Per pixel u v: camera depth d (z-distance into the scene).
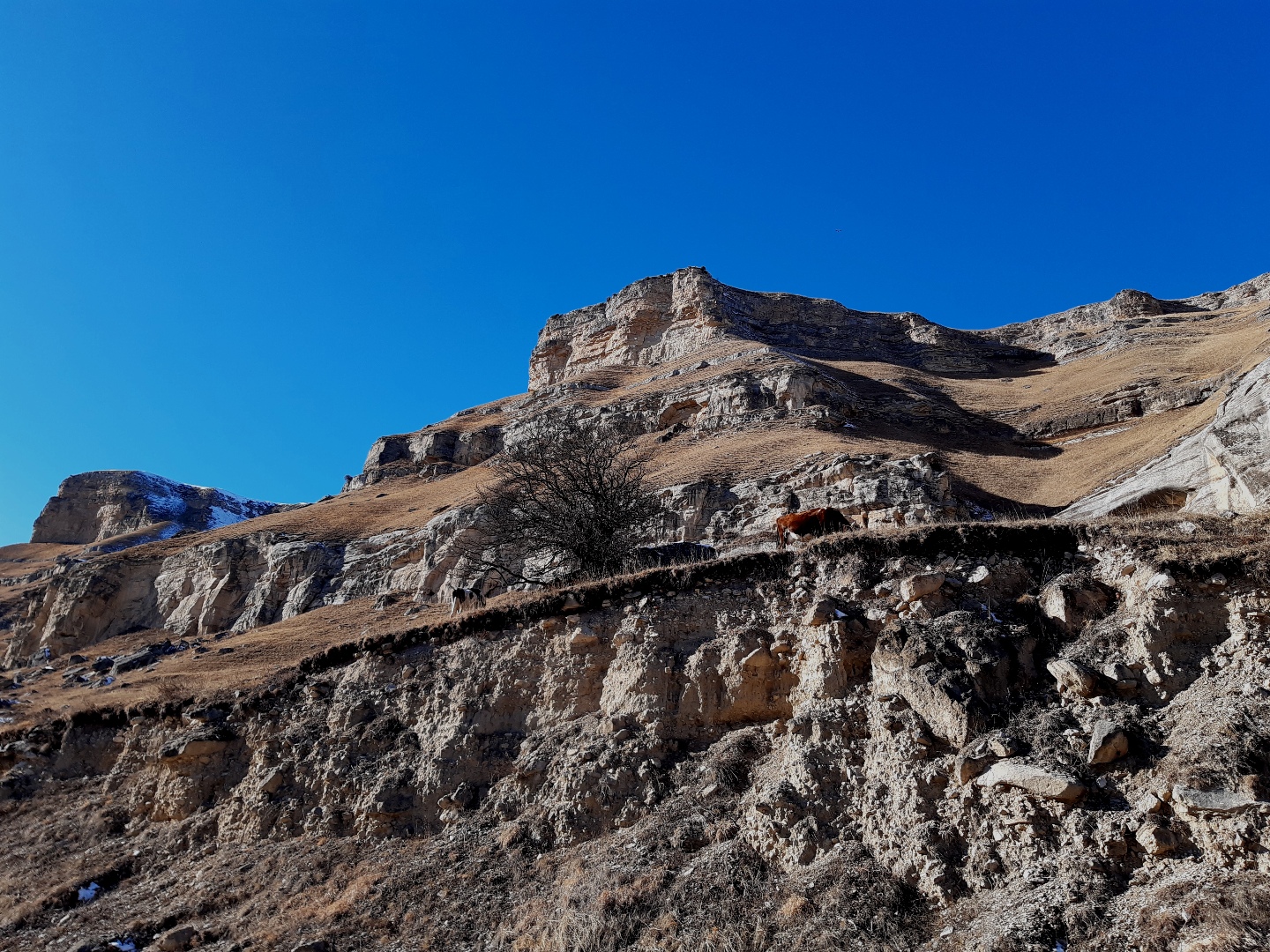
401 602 42.47
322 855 12.59
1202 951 6.20
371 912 10.85
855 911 8.18
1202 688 8.71
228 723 16.61
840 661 10.91
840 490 36.59
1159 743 8.43
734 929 8.53
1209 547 9.97
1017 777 8.47
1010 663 9.95
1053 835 8.03
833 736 10.22
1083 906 7.16
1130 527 11.23
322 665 16.88
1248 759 7.53
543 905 9.93
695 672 12.23
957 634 10.33
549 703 13.30
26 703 31.12
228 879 12.90
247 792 14.82
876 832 9.01
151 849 14.98
